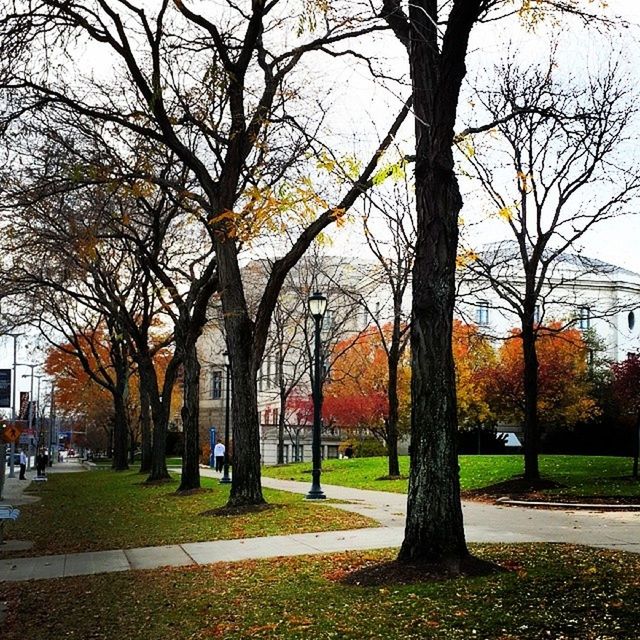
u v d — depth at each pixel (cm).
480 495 2550
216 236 1973
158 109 1848
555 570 1007
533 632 745
